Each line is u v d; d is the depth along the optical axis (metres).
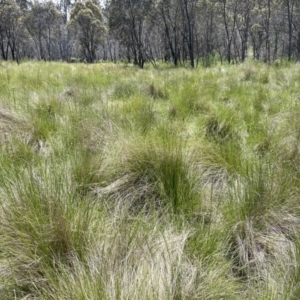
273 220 2.14
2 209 1.92
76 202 2.16
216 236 1.97
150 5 23.00
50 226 1.81
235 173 2.76
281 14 27.80
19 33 35.31
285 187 2.33
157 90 6.43
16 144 3.08
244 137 3.64
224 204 2.32
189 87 6.18
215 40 35.44
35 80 7.51
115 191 2.54
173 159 2.56
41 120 3.79
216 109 4.52
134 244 1.74
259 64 11.74
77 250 1.76
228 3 26.47
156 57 40.75
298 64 12.14
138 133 3.28
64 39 53.88
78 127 3.58
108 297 1.38
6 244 1.77
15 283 1.60
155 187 2.54
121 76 9.41
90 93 5.78
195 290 1.51
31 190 2.01
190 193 2.39
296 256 1.71
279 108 4.71
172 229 1.99
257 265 1.84
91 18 36.34
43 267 1.63
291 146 3.03
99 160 2.74
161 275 1.50
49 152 3.06
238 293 1.70
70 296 1.43
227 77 8.22
